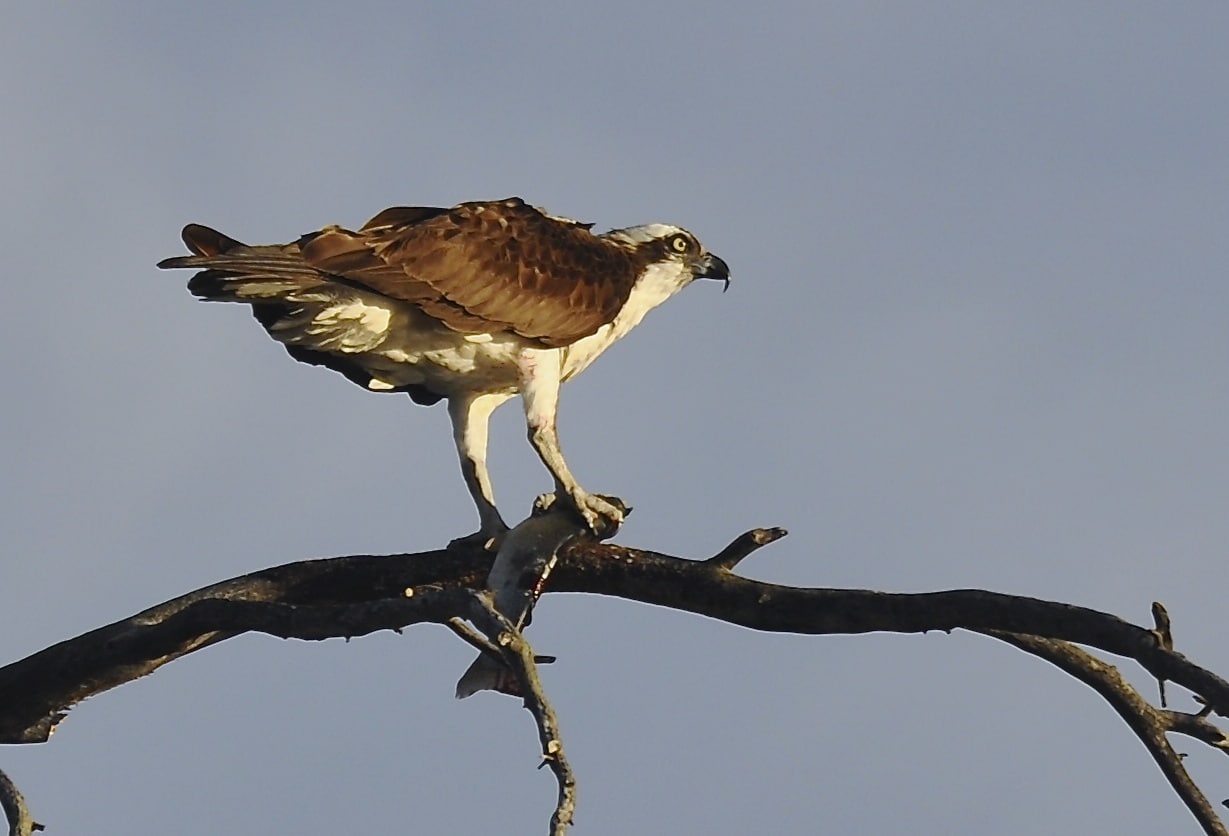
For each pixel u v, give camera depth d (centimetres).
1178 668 981
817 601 1109
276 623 1045
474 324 1323
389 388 1388
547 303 1367
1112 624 1012
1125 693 1065
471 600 946
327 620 1020
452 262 1320
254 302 1274
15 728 1168
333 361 1358
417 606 980
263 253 1241
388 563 1205
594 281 1420
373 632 1012
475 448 1369
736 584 1137
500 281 1344
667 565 1157
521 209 1420
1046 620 1032
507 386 1384
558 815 867
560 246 1409
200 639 1145
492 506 1350
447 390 1383
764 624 1130
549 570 1152
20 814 994
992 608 1051
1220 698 966
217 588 1182
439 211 1391
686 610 1159
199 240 1256
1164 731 1053
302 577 1195
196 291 1245
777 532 1145
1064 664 1074
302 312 1287
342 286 1269
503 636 925
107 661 1130
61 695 1152
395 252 1298
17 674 1147
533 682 916
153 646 1112
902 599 1084
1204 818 1041
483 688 1128
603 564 1167
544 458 1334
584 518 1210
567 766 888
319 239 1268
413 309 1313
